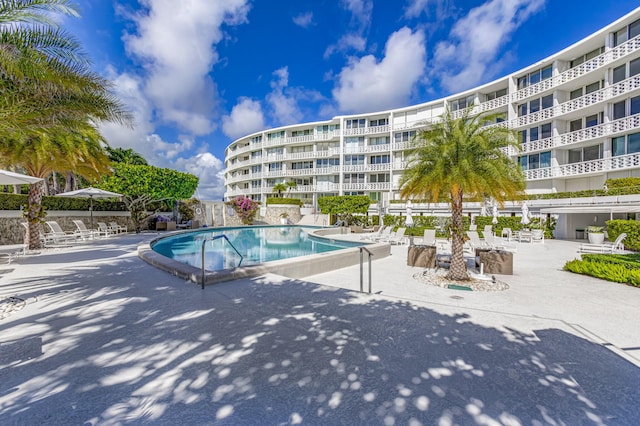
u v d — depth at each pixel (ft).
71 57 20.39
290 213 118.01
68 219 57.47
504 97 87.86
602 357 11.04
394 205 105.70
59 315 14.80
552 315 16.30
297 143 139.54
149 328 13.29
